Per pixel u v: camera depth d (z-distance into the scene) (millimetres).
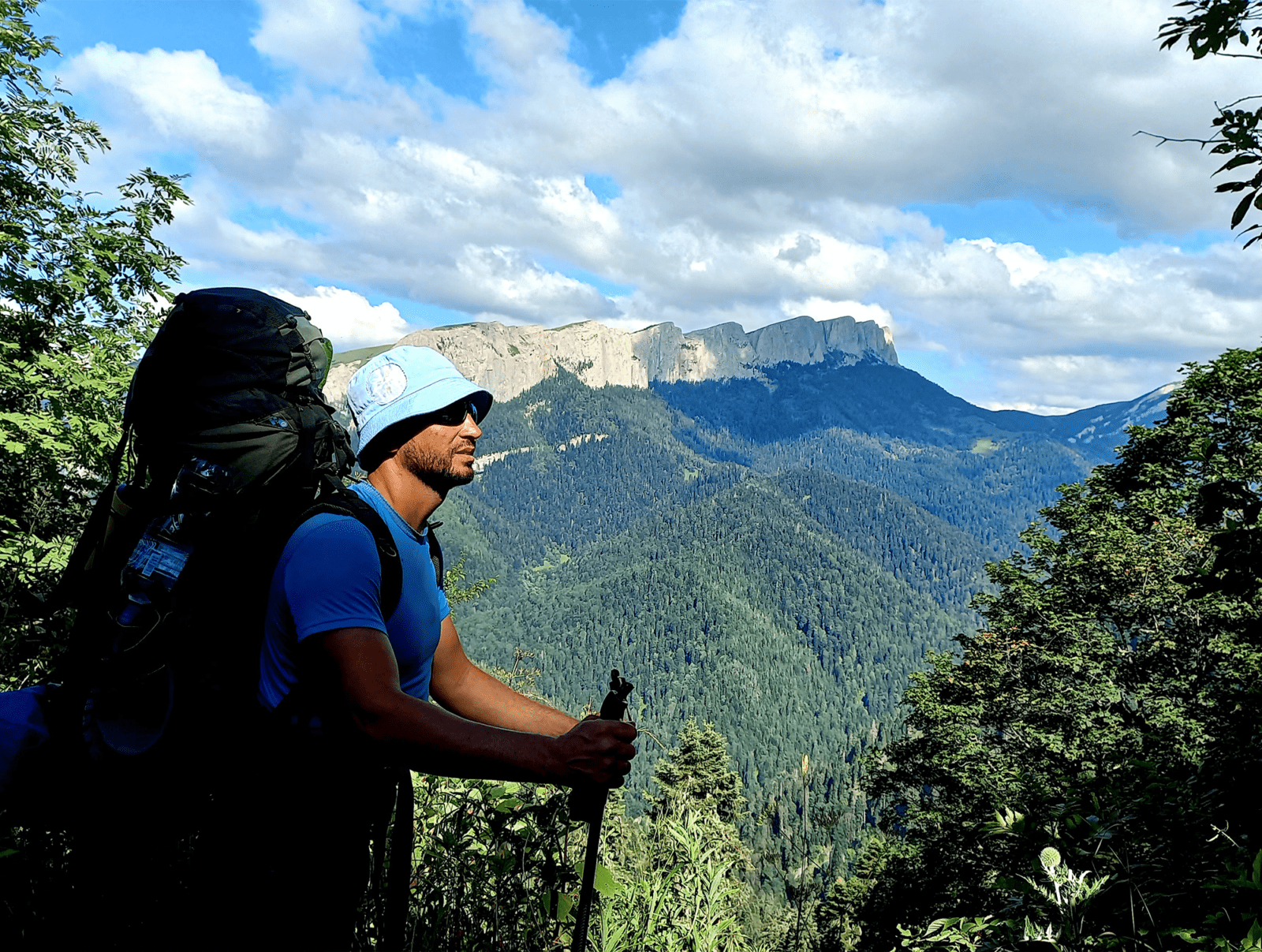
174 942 1032
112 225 8906
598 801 1119
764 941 2371
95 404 6242
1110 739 14477
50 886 1224
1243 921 1673
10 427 5363
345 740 1066
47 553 2580
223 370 1119
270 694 1072
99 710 1070
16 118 8250
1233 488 2520
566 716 1507
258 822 1048
